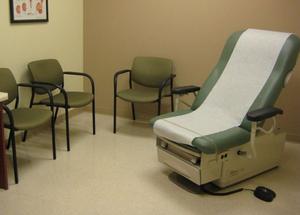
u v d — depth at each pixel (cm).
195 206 248
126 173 292
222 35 363
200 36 372
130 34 404
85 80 439
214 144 238
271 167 304
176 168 271
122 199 253
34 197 252
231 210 244
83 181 276
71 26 402
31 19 341
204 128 261
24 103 349
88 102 341
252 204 252
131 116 427
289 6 332
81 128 391
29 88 350
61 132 377
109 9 405
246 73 287
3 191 257
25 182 271
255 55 287
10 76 305
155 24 389
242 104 277
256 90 275
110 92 431
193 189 269
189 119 280
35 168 293
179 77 394
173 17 379
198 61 380
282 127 365
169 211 241
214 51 370
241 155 270
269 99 266
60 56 392
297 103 353
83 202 248
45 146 338
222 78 302
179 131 255
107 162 310
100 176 285
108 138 364
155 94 373
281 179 290
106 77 429
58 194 256
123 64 416
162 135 270
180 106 391
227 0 353
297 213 242
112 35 412
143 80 391
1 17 309
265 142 287
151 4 385
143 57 393
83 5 415
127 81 417
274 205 252
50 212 235
